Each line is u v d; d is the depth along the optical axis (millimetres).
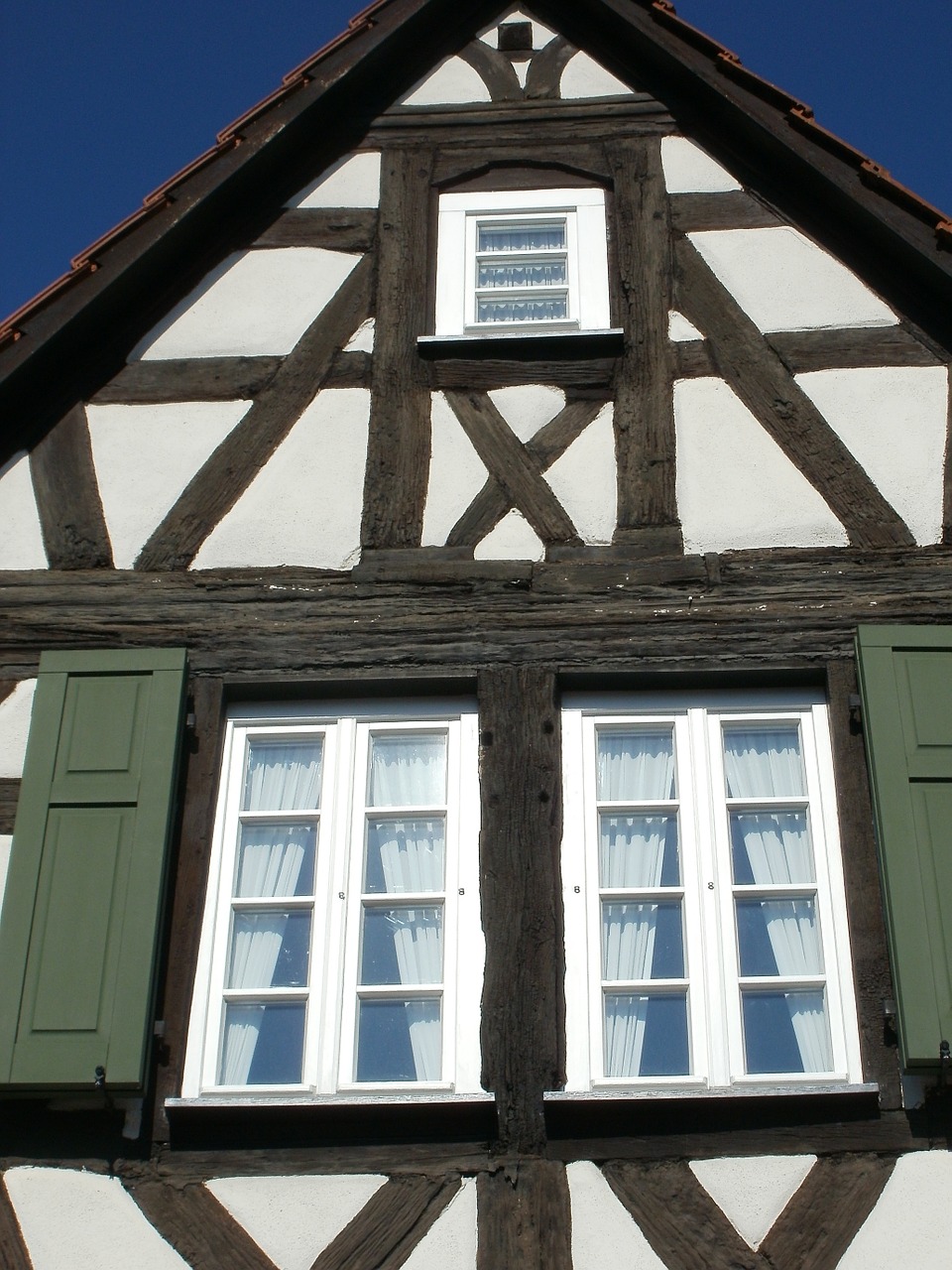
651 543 6863
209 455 7152
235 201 7805
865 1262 5309
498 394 7273
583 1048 5805
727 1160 5496
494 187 7941
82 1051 5664
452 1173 5504
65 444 7211
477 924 6047
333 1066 5805
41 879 6027
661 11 8094
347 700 6625
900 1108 5578
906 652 6402
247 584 6828
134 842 6098
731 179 7805
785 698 6559
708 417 7156
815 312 7383
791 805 6285
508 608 6719
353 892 6152
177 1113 5637
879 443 7035
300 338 7457
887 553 6773
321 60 8016
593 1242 5367
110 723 6391
